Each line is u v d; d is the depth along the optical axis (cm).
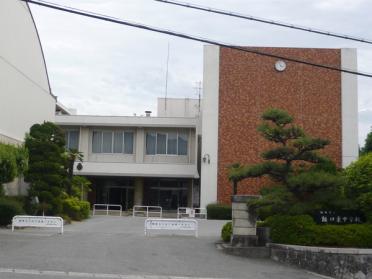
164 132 4212
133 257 1462
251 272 1373
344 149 3584
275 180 1800
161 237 1948
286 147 1730
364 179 1680
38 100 3097
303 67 3653
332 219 1680
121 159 4203
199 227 2614
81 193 3219
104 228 2358
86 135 4209
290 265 1561
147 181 4325
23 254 1403
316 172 1670
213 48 3700
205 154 3647
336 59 3647
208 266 1409
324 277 1423
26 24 2866
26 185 2773
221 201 3597
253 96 3656
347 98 3619
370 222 1666
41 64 3155
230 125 3650
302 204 1678
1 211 2106
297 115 3616
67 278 1129
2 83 2511
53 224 2008
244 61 3684
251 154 3612
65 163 2630
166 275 1249
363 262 1539
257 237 1712
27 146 2380
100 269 1262
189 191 4259
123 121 4134
